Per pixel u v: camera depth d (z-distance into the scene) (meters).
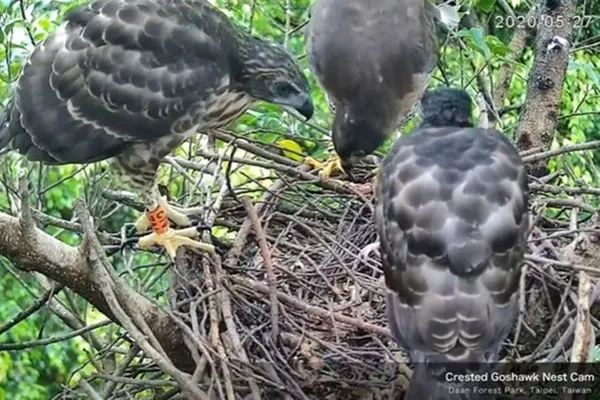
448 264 1.20
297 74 1.57
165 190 1.62
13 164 1.75
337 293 1.42
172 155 1.64
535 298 1.37
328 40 1.49
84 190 1.58
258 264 1.46
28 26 1.68
